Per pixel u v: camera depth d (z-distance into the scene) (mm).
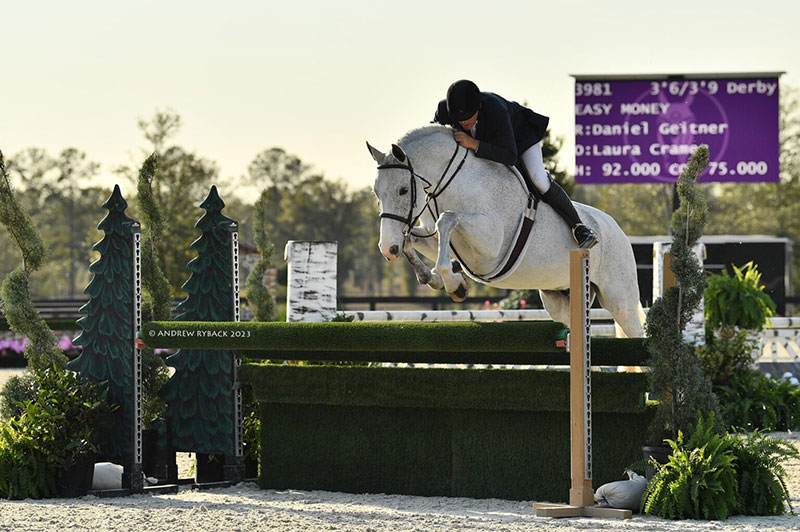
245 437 11203
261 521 8305
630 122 25594
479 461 9820
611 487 8922
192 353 10961
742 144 25469
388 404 9992
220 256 11125
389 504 9438
